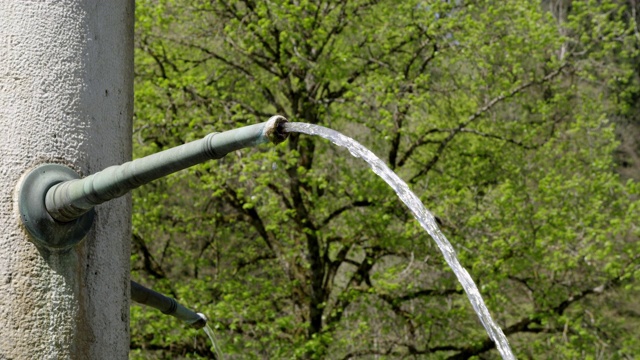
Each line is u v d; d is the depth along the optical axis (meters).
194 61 16.61
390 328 16.34
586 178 16.86
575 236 14.91
